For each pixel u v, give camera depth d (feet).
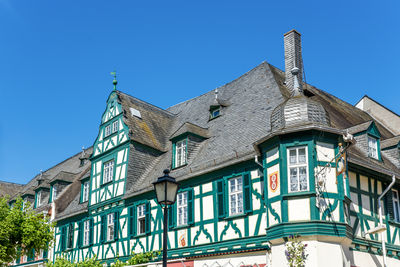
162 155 72.59
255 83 67.92
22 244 64.18
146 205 63.82
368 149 57.41
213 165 54.85
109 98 79.36
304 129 44.27
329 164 44.50
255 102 62.69
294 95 48.62
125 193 68.08
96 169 78.02
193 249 54.80
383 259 50.42
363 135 58.23
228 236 50.98
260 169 49.21
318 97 70.33
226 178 53.16
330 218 43.19
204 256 53.11
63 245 82.28
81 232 78.07
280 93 59.98
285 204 43.78
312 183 43.37
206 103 77.20
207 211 54.39
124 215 67.97
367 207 52.49
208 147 60.80
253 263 47.80
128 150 70.44
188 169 59.11
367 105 85.56
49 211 91.61
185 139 63.21
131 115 75.36
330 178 44.60
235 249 49.67
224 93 74.59
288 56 66.18
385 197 56.18
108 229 71.36
